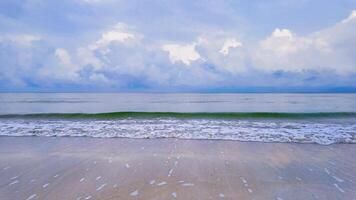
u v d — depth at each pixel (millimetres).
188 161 5695
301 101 30031
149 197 3840
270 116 13688
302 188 4191
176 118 13008
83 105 24219
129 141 7652
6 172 4984
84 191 4074
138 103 27391
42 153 6344
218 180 4551
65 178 4668
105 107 21969
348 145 7141
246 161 5691
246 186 4277
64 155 6168
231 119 12633
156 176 4762
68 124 10719
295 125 10461
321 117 13578
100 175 4824
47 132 8977
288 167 5273
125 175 4820
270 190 4113
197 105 24531
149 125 10422
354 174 4824
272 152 6438
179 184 4363
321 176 4738
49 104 25141
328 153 6324
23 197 3855
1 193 4004
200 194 3949
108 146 7043
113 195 3918
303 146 7043
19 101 29609
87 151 6523
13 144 7273
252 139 7879
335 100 32094
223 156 6086
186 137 8172
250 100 32781
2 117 13352
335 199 3783
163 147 6941
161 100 33094
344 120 12383
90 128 9734
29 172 4984
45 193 4004
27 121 11789
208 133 8750
